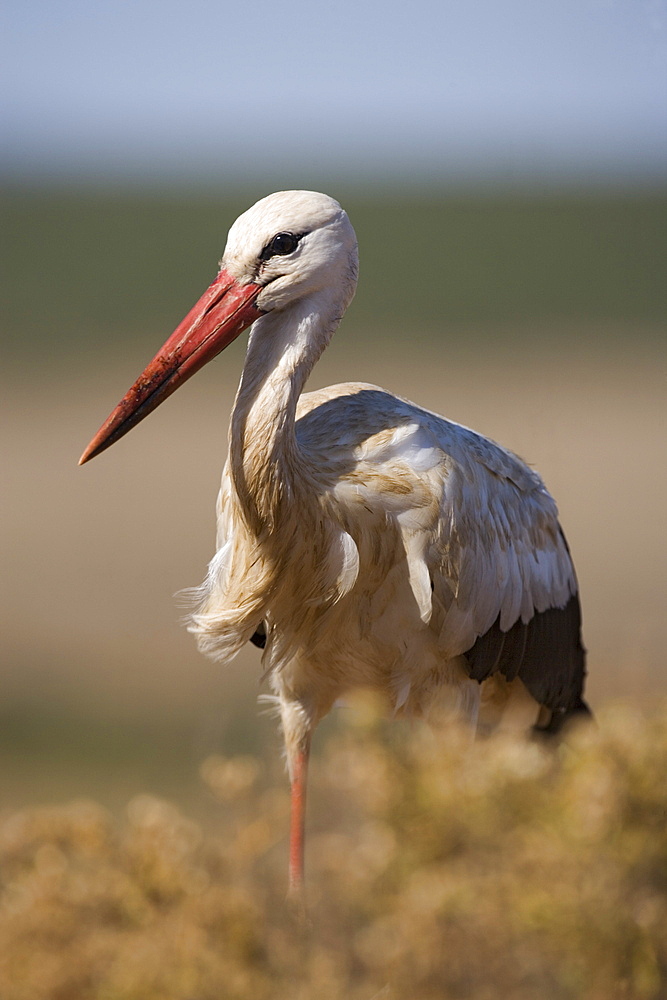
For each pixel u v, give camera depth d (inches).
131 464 1234.0
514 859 202.4
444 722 338.3
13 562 944.3
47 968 215.6
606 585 840.9
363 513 303.6
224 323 295.9
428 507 308.3
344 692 341.7
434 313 2210.9
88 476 1194.0
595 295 2418.8
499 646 343.0
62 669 765.3
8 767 618.8
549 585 362.9
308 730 341.7
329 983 210.5
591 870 199.8
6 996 215.6
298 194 299.6
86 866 233.3
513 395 1451.8
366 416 317.1
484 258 3090.6
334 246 295.7
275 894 234.7
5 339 1955.0
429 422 325.7
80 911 223.6
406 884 206.7
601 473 1109.1
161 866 225.0
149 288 2605.8
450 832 207.0
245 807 247.3
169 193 5772.6
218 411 1437.0
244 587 302.8
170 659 781.3
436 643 326.3
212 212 4411.9
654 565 884.0
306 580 303.9
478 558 322.0
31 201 4761.3
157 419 1407.5
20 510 1082.1
